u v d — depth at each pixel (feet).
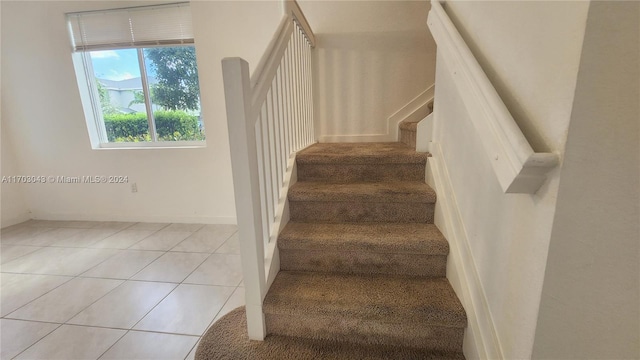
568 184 1.89
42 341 4.40
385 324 3.73
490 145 2.40
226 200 9.32
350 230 4.66
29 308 5.20
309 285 4.17
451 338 3.67
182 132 9.45
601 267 2.01
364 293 3.94
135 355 4.09
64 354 4.14
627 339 2.11
